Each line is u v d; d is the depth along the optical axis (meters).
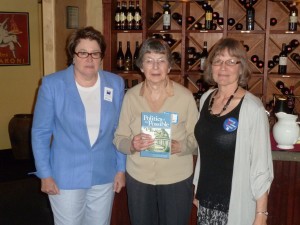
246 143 1.90
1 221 3.65
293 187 2.75
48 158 2.21
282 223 2.81
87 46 2.03
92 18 4.63
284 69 4.94
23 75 5.90
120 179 2.36
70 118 2.13
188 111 2.18
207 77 2.10
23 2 5.75
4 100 5.81
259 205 1.92
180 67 5.19
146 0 4.80
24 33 5.81
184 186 2.22
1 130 5.85
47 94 2.11
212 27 4.96
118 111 2.27
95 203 2.30
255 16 5.14
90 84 2.16
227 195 1.97
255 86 5.14
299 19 5.07
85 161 2.20
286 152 2.64
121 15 4.95
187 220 2.29
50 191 2.20
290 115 2.74
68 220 2.22
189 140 2.18
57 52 3.53
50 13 3.42
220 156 1.97
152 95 2.19
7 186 4.55
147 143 2.13
